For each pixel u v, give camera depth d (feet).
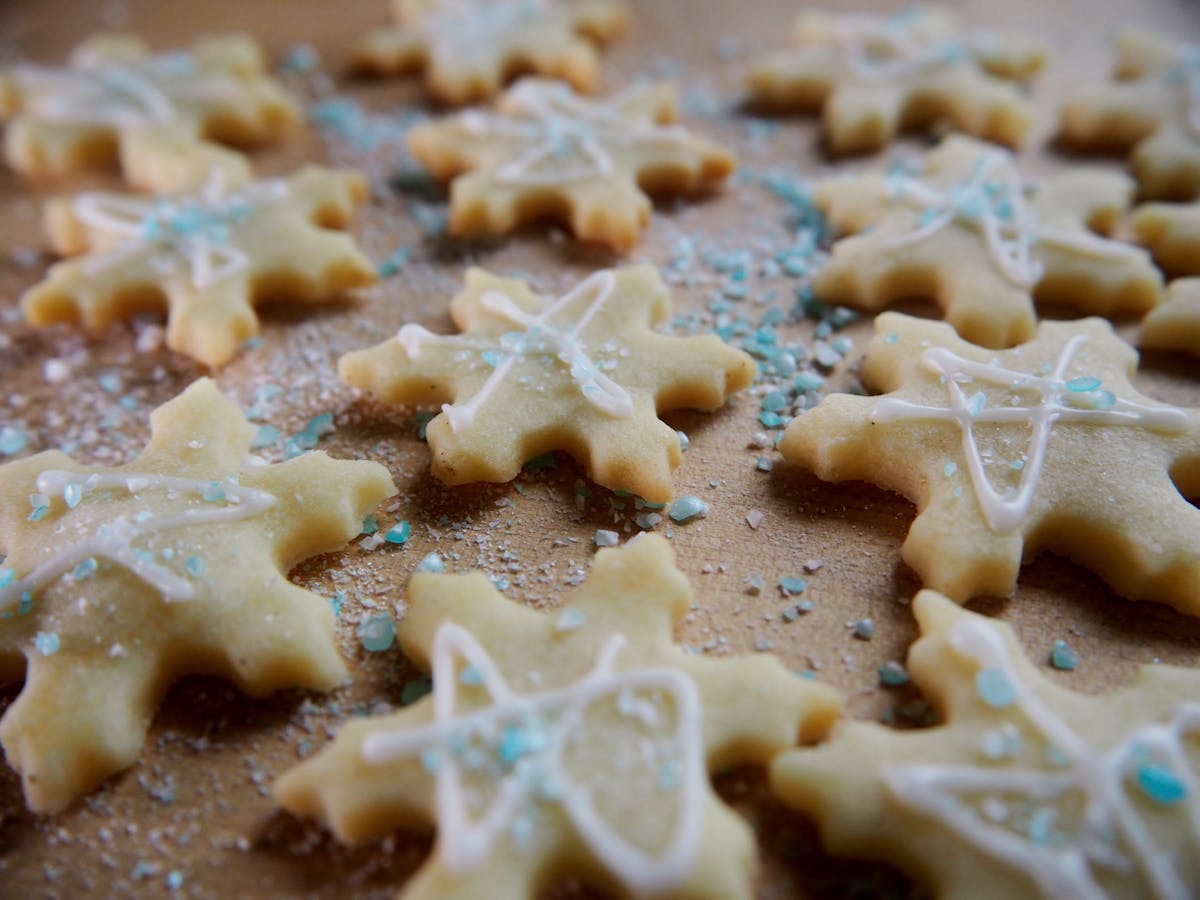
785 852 0.48
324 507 0.57
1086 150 0.83
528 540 0.59
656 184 0.80
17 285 0.77
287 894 0.48
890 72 0.86
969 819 0.45
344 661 0.55
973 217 0.71
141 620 0.53
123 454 0.65
